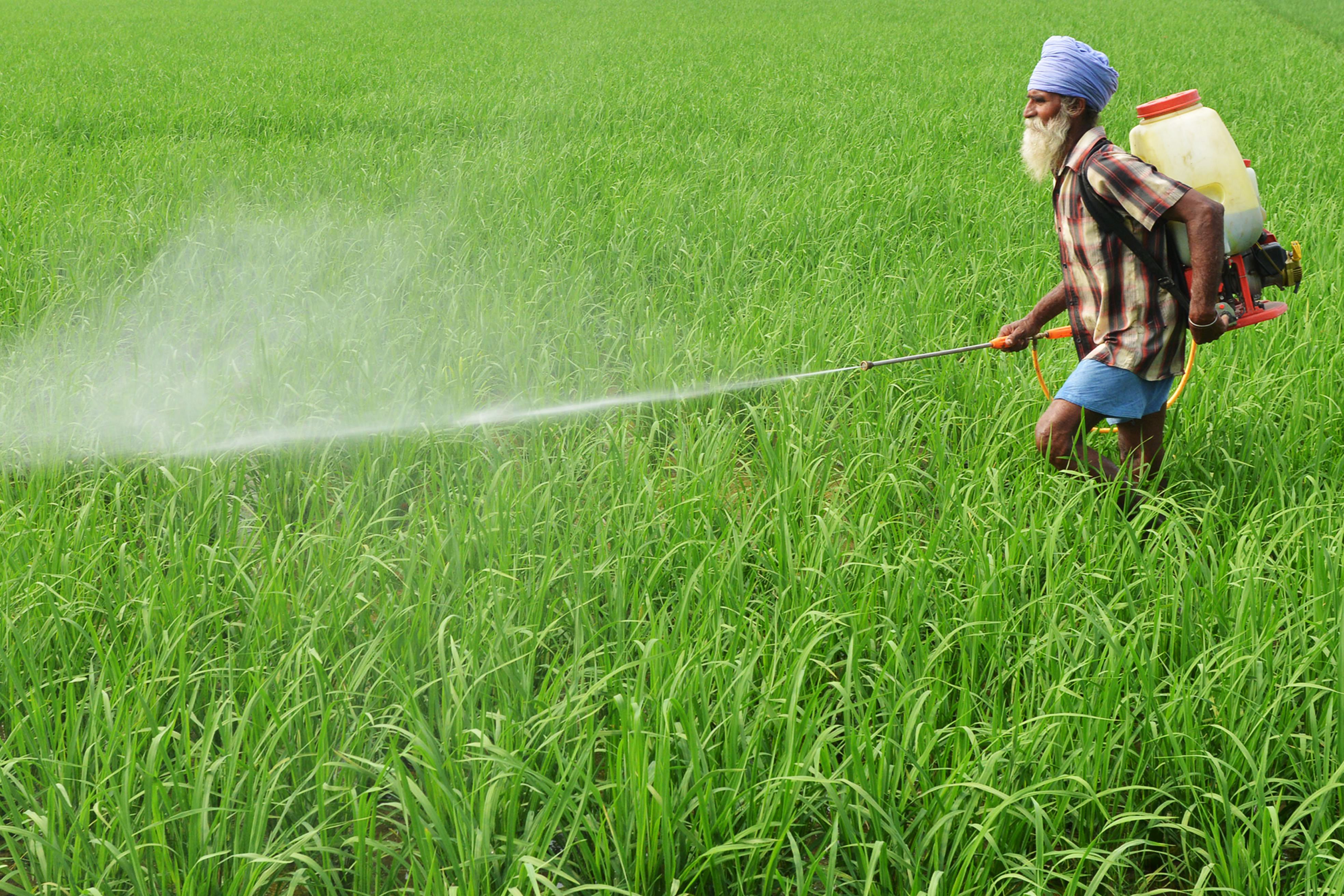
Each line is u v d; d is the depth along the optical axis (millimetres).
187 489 4422
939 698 3213
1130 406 4262
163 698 3283
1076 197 4133
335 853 2771
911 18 31578
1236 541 3986
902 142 11922
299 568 3953
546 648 3568
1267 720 3084
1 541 3959
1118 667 3123
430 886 2514
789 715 2861
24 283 7031
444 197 9359
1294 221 8148
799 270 7574
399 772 2725
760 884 2793
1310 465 4551
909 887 2711
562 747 3051
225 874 2752
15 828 2602
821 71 18984
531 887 2623
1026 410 5168
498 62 20297
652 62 20281
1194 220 3824
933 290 6746
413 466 4699
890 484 4445
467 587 3719
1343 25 27969
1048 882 2916
